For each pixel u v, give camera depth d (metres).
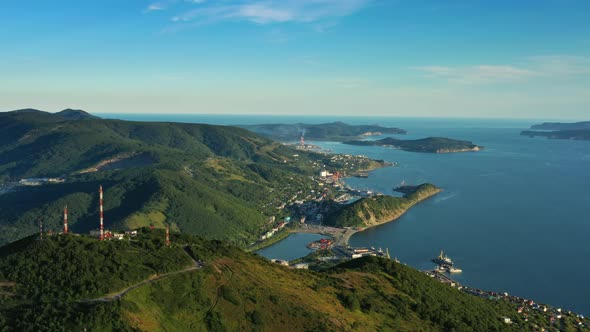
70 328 112.62
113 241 161.12
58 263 137.00
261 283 161.38
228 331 131.75
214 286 148.62
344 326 148.88
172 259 157.00
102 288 129.62
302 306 152.88
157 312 129.75
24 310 118.19
